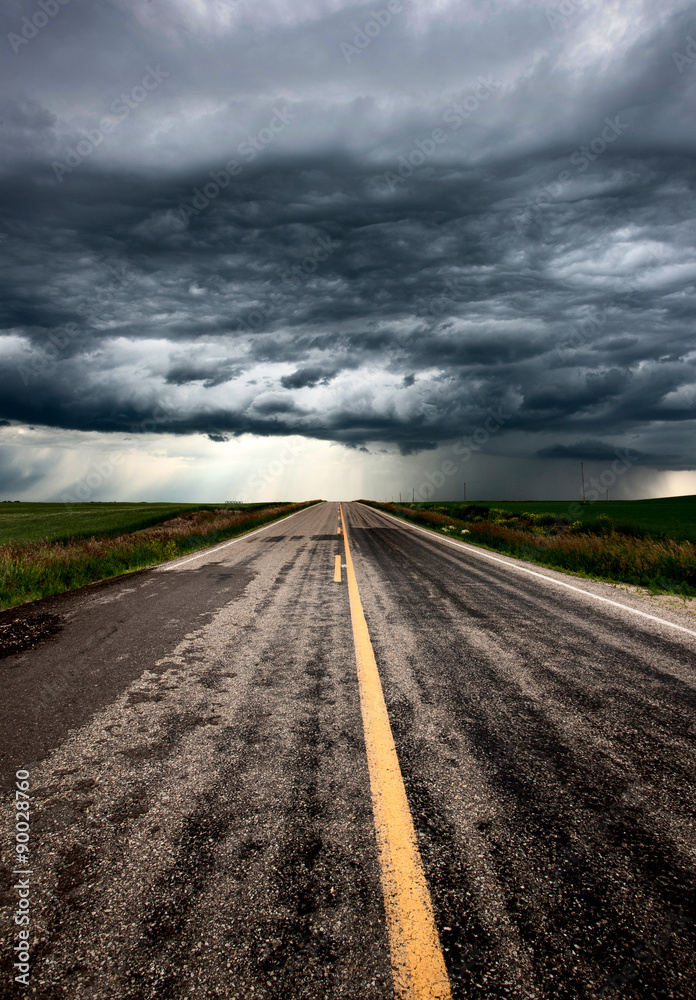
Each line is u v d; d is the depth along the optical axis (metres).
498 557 13.36
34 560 10.09
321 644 5.30
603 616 6.66
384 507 55.47
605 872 1.98
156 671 4.46
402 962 1.57
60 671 4.47
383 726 3.32
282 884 1.90
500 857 2.05
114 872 1.97
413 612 6.83
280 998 1.45
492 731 3.26
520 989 1.49
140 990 1.49
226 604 7.38
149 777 2.69
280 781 2.64
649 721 3.44
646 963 1.58
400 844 2.13
